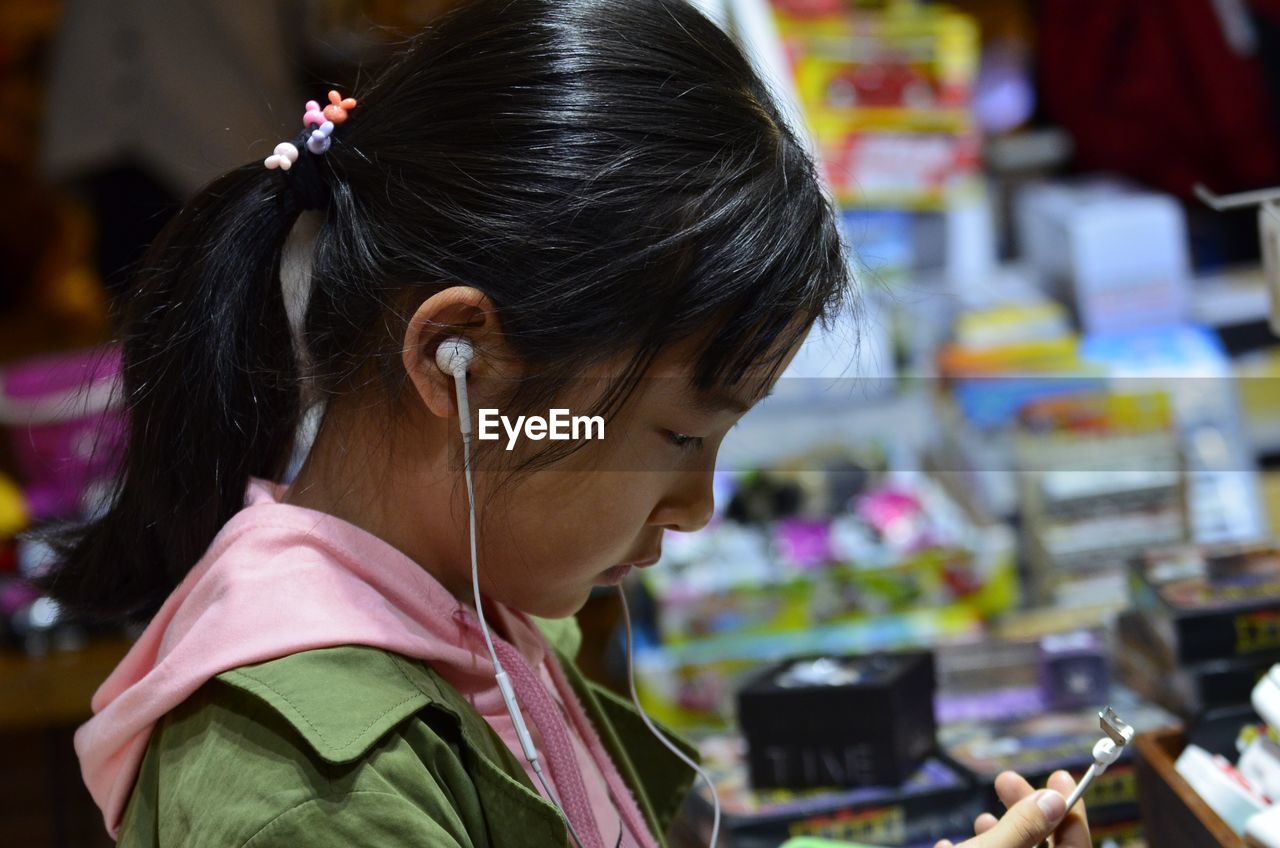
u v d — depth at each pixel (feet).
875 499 6.00
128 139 8.74
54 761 6.47
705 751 4.42
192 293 2.79
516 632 3.07
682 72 2.60
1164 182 8.48
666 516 2.80
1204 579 3.97
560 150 2.52
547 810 2.53
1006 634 5.18
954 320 6.88
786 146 2.66
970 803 3.84
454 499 2.66
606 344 2.48
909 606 5.57
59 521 3.25
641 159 2.51
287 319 2.79
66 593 3.05
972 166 7.43
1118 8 8.48
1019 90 8.86
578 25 2.63
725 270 2.46
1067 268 7.29
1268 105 8.41
